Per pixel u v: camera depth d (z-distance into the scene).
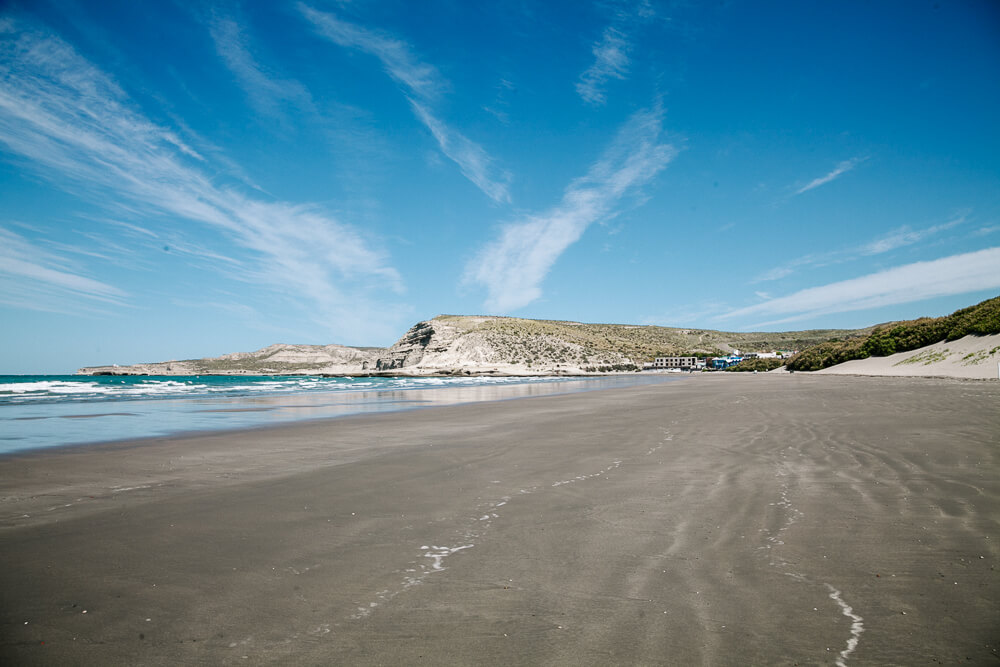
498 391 38.16
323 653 3.04
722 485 6.60
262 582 4.00
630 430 12.26
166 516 5.77
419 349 161.38
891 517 5.10
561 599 3.65
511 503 6.12
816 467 7.40
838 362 59.53
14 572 4.21
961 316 44.25
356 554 4.56
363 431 13.48
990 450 8.01
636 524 5.21
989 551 4.20
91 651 3.07
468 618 3.41
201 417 17.67
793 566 4.07
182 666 2.92
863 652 2.91
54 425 15.27
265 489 7.03
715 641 3.07
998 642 2.96
